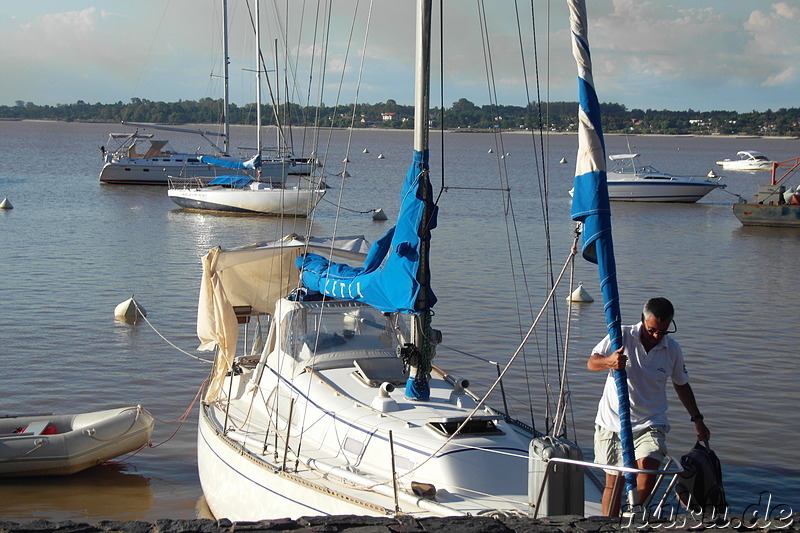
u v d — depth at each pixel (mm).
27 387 21438
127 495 16047
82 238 47656
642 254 46625
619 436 9750
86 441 16859
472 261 41562
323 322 15094
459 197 77812
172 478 16953
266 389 15336
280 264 17406
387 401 13016
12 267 37594
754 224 60250
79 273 36562
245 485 13312
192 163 83500
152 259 40969
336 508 11594
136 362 23828
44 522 8094
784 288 36594
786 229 59625
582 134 9281
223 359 15898
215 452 14461
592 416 20016
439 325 28328
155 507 15531
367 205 70125
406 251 12695
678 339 27188
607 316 9219
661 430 9680
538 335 27328
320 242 18188
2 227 51062
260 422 14891
